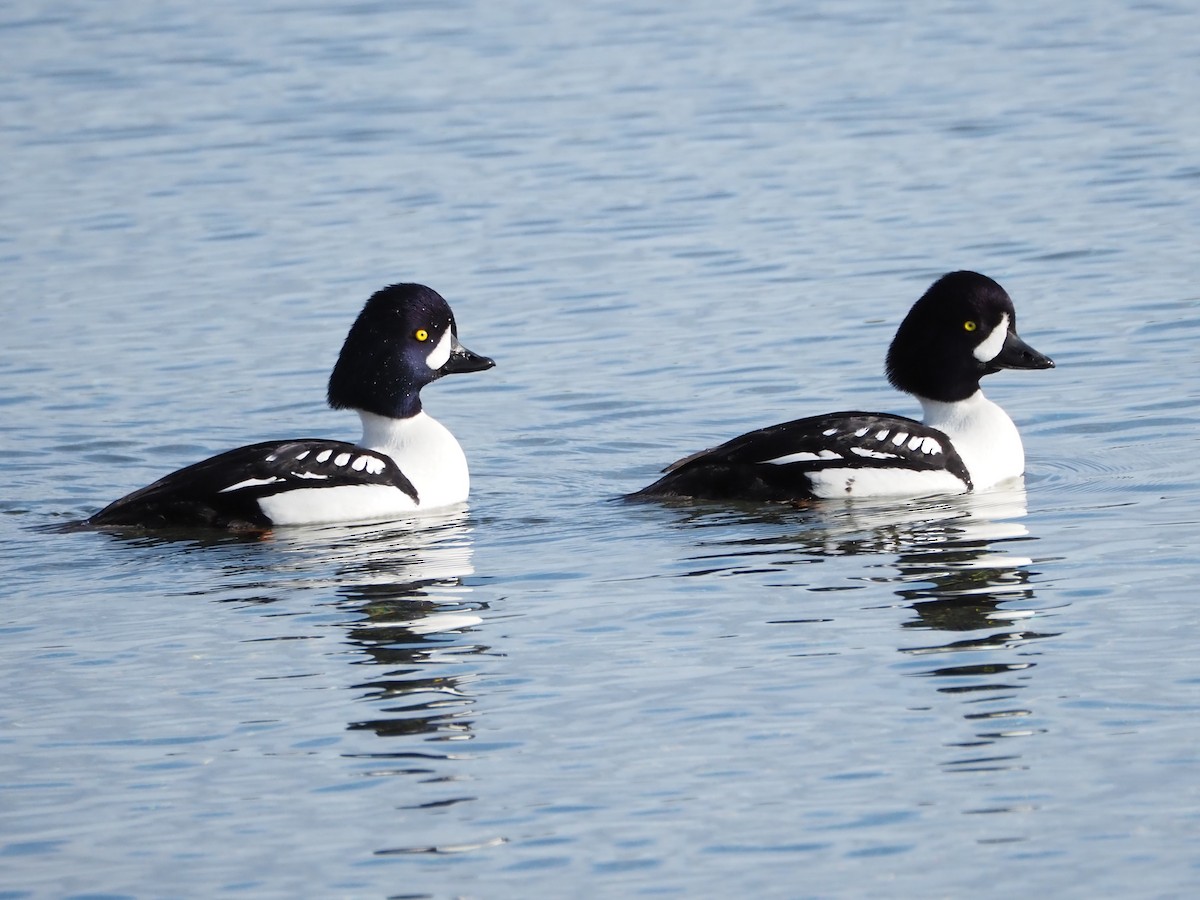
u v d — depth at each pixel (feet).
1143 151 94.68
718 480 52.19
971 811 32.48
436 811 33.30
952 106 106.52
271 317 75.20
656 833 32.19
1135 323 69.15
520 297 76.69
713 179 93.76
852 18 132.67
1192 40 120.06
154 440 61.46
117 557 48.60
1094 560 45.42
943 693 37.29
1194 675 37.63
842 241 82.53
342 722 37.17
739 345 69.31
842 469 51.67
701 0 141.38
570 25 134.31
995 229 82.99
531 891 30.45
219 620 43.42
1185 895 29.60
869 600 43.01
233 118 110.63
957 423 53.98
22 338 73.51
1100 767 33.86
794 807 32.91
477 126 106.52
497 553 48.29
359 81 118.83
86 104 115.44
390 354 53.36
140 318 75.72
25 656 41.47
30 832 33.14
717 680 38.47
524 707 37.55
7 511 54.08
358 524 51.39
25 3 148.66
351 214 90.27
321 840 32.45
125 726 37.45
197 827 33.09
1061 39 122.72
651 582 45.16
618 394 64.75
